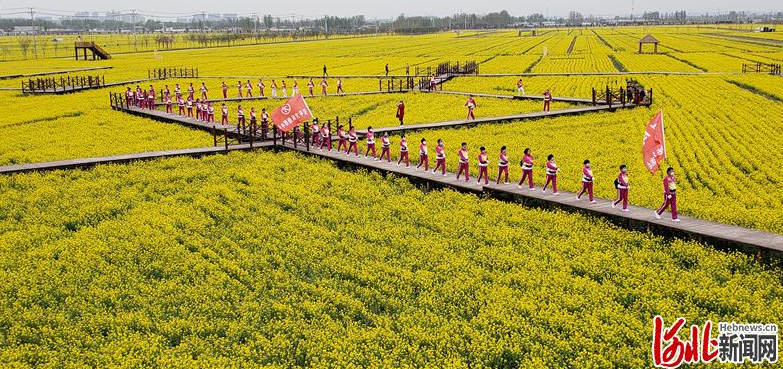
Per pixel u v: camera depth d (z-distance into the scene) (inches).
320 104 2215.8
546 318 666.8
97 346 644.1
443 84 2753.4
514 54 4741.6
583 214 953.5
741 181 1142.3
